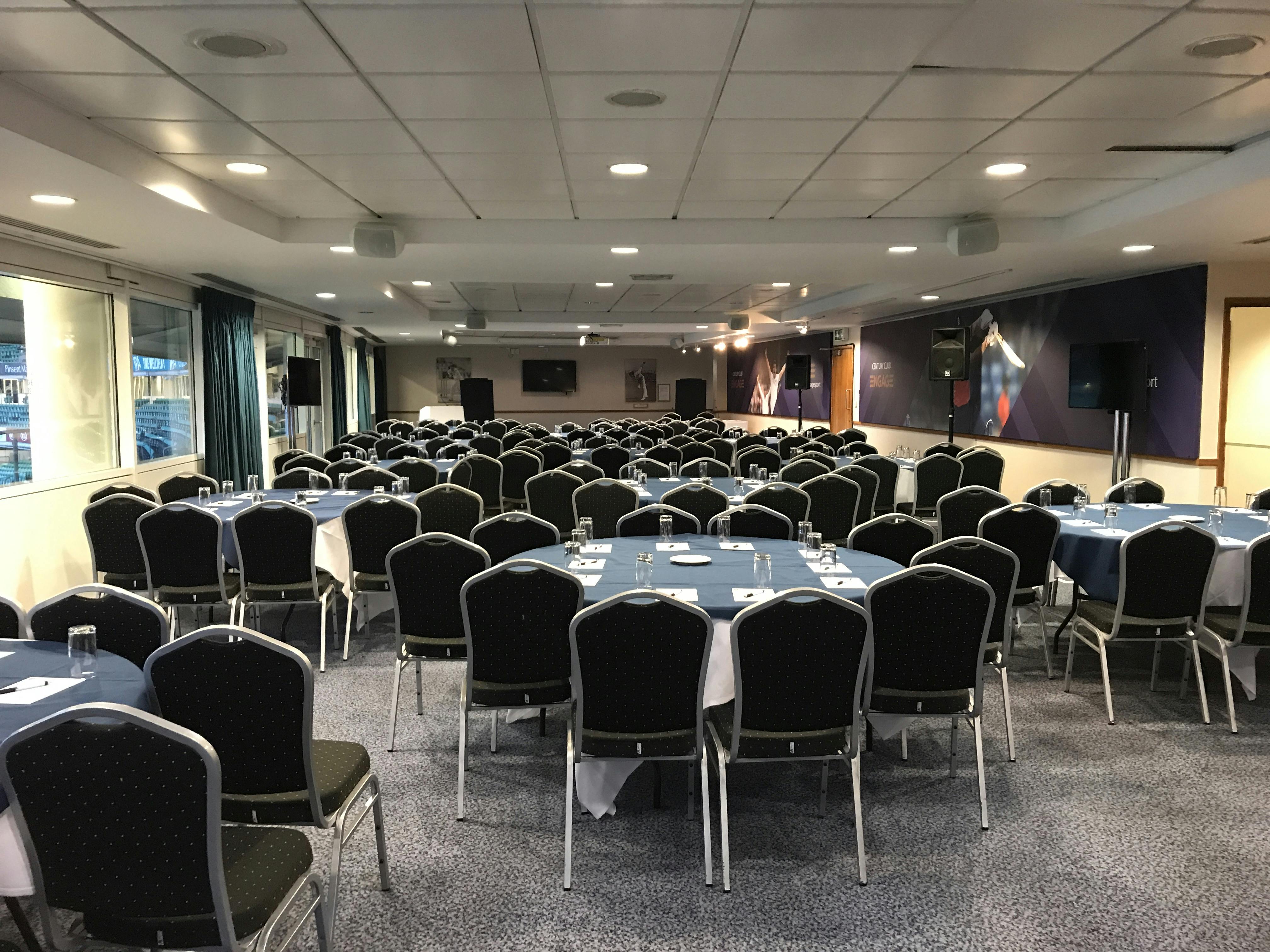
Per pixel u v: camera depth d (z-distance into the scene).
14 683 2.40
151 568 4.82
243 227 6.25
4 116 3.80
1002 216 6.95
